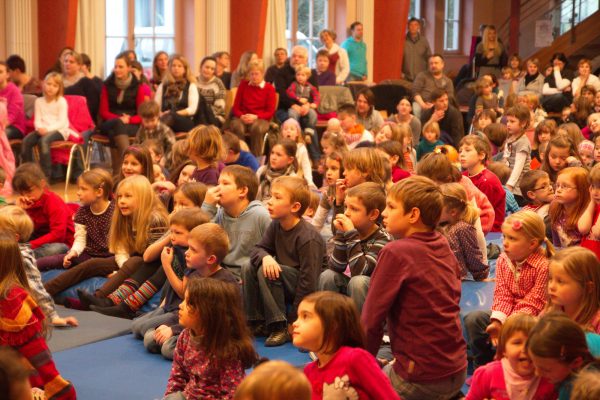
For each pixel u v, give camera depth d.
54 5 11.59
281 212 4.80
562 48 17.97
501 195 6.52
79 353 4.68
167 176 7.98
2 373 2.07
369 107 10.70
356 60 14.15
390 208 3.59
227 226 5.29
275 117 11.03
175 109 10.35
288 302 4.96
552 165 6.63
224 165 6.89
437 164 5.65
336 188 5.25
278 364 2.19
